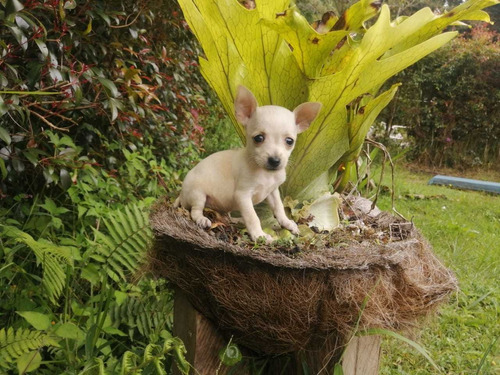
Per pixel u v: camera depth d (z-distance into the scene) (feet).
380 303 2.01
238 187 2.16
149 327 2.77
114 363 2.37
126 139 4.28
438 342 3.48
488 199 8.96
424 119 12.62
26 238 2.56
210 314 2.22
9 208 3.34
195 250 2.01
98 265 3.00
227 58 2.46
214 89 2.60
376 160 11.29
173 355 2.19
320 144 2.45
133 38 4.04
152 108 4.34
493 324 3.83
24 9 2.66
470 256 5.20
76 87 2.93
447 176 11.03
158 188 4.46
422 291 2.12
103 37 3.81
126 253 2.85
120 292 2.70
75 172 3.23
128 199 3.88
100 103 3.34
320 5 11.23
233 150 2.28
